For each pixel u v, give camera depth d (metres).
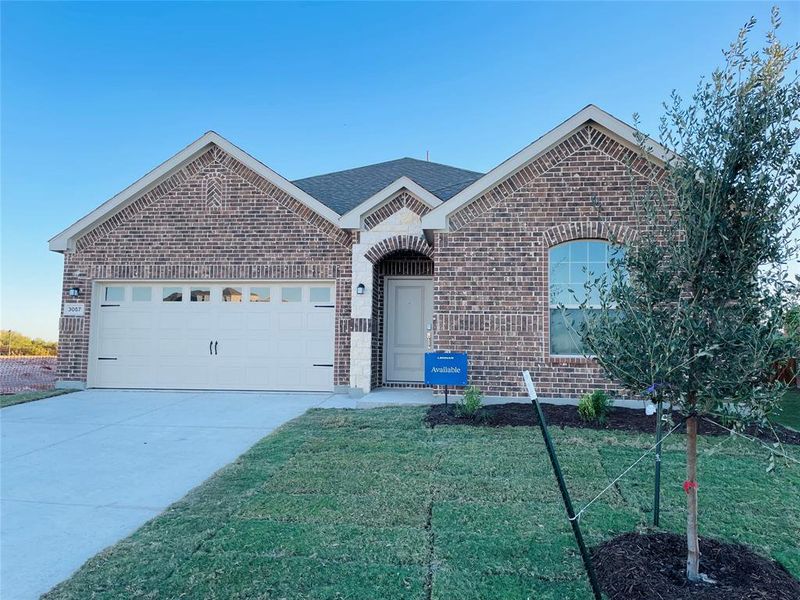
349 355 10.93
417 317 11.63
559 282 8.99
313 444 6.40
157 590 3.12
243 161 11.37
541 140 8.98
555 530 3.91
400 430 7.04
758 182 2.92
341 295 11.02
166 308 11.49
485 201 9.21
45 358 16.28
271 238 11.27
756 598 2.83
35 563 3.59
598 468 5.33
